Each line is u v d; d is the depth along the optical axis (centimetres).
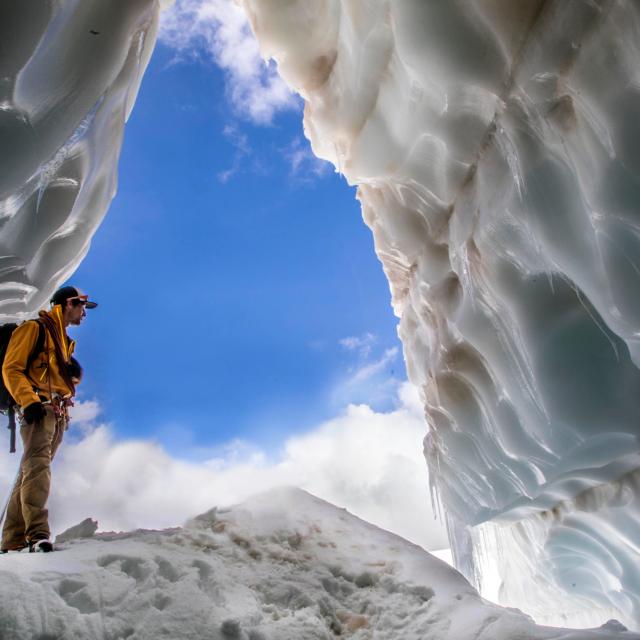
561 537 389
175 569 236
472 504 446
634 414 236
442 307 393
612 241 194
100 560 229
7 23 157
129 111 281
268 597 247
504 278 285
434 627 233
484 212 283
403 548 312
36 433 272
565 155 213
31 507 258
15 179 188
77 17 183
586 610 466
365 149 398
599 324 244
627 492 302
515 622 219
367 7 314
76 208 252
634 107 173
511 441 332
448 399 409
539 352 265
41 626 183
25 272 240
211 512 326
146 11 220
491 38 225
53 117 194
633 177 177
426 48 248
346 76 390
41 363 285
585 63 186
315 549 300
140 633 196
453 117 282
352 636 237
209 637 203
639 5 160
